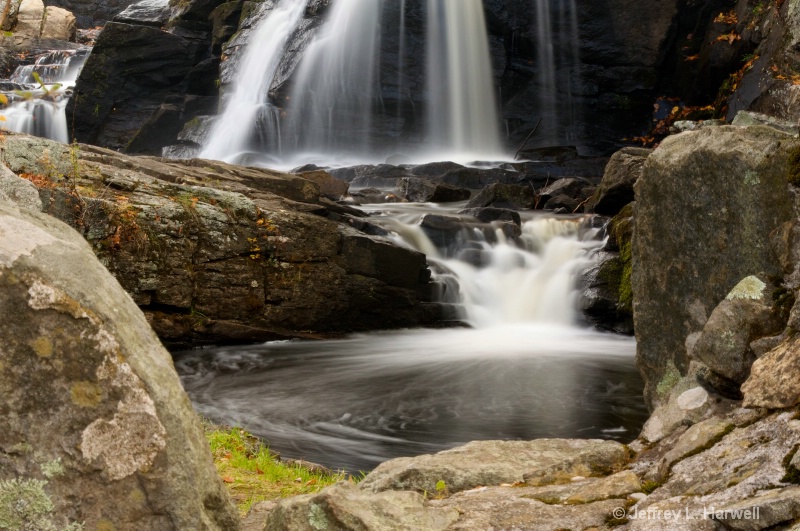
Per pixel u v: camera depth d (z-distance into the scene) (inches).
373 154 998.4
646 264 202.7
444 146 1008.2
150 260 452.4
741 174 173.6
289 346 494.3
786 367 133.3
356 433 322.3
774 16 720.3
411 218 647.1
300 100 999.6
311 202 585.0
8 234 94.5
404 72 1000.9
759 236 170.2
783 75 665.6
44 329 92.7
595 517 120.6
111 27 1119.0
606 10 984.9
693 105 916.0
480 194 710.5
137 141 1095.0
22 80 1277.1
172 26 1178.0
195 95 1141.7
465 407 358.3
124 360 95.2
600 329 551.2
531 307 574.2
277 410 360.5
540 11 1003.3
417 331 547.8
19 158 422.9
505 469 152.7
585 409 351.9
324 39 1012.5
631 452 153.5
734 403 151.4
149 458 95.2
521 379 408.5
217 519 102.0
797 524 99.7
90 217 431.2
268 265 502.3
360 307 538.3
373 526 112.1
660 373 199.8
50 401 92.6
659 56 964.6
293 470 233.9
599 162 870.4
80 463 93.1
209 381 415.8
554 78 1009.5
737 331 149.3
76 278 95.6
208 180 526.9
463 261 604.4
